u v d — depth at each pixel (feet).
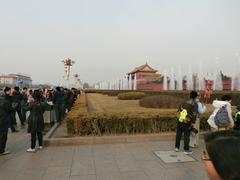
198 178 16.62
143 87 185.47
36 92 24.09
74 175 17.25
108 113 29.86
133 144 26.17
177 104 49.03
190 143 24.66
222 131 4.57
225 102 21.34
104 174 17.39
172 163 19.72
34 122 23.45
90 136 27.71
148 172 17.76
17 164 19.69
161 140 27.66
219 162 4.20
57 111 42.65
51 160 20.67
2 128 22.39
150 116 29.68
